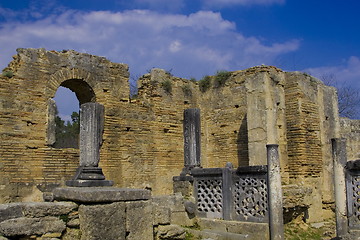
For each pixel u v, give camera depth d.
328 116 18.69
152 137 17.45
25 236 6.43
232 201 11.86
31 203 6.73
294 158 16.86
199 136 13.60
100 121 8.99
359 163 9.49
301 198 15.16
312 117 17.58
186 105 19.03
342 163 10.71
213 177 12.36
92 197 6.89
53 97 14.52
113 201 7.14
